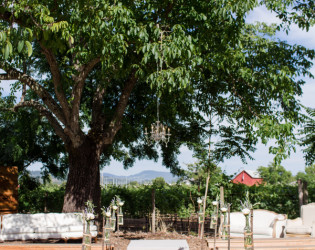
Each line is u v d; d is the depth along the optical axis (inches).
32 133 661.3
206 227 545.6
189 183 554.9
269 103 502.3
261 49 502.6
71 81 454.9
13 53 398.6
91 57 412.8
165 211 560.1
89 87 611.8
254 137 479.5
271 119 451.8
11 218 425.1
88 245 281.3
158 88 383.2
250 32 525.0
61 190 700.0
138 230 532.1
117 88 611.5
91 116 575.2
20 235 412.8
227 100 515.8
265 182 586.6
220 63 431.5
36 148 693.9
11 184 605.9
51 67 415.2
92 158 488.4
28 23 356.8
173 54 370.0
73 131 453.7
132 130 595.2
